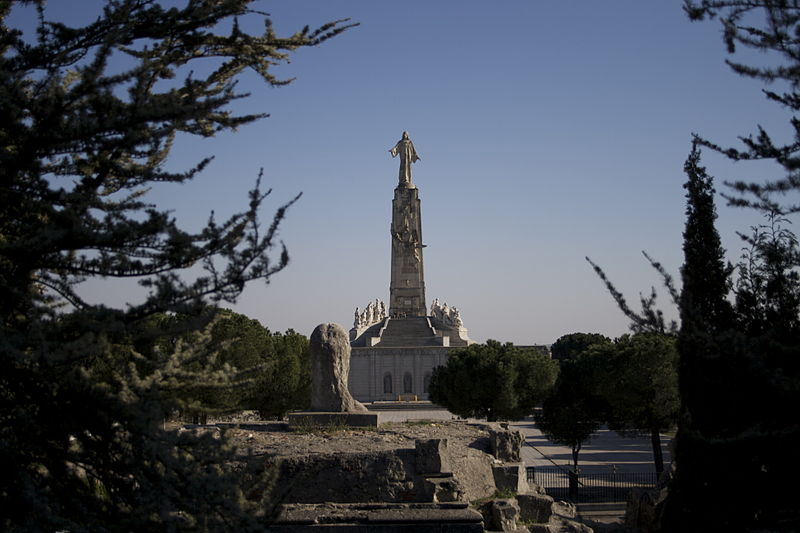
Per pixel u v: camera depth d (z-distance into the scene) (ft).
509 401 205.46
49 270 39.63
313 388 93.30
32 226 38.55
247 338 150.61
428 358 365.20
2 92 34.94
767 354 46.42
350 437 79.41
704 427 51.67
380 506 65.46
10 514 31.83
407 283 395.14
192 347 46.55
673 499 53.52
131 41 43.06
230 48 48.16
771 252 51.65
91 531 33.06
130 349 45.01
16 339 32.53
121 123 35.96
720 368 51.08
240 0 43.24
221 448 38.32
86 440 36.14
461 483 70.85
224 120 44.88
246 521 33.91
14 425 35.37
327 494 66.69
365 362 366.22
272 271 37.60
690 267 57.77
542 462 207.31
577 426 176.45
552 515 88.43
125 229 36.06
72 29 40.16
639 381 152.56
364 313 424.46
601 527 99.71
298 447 72.95
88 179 41.19
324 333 93.86
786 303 54.08
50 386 35.63
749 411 49.60
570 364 179.83
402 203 399.85
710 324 54.24
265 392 166.40
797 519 46.26
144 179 40.73
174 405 39.83
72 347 32.09
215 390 48.01
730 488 49.96
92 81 35.40
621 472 183.73
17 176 37.63
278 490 65.00
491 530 73.56
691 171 59.57
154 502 33.55
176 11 41.63
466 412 213.66
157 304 36.58
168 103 37.32
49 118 35.35
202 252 37.58
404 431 85.76
